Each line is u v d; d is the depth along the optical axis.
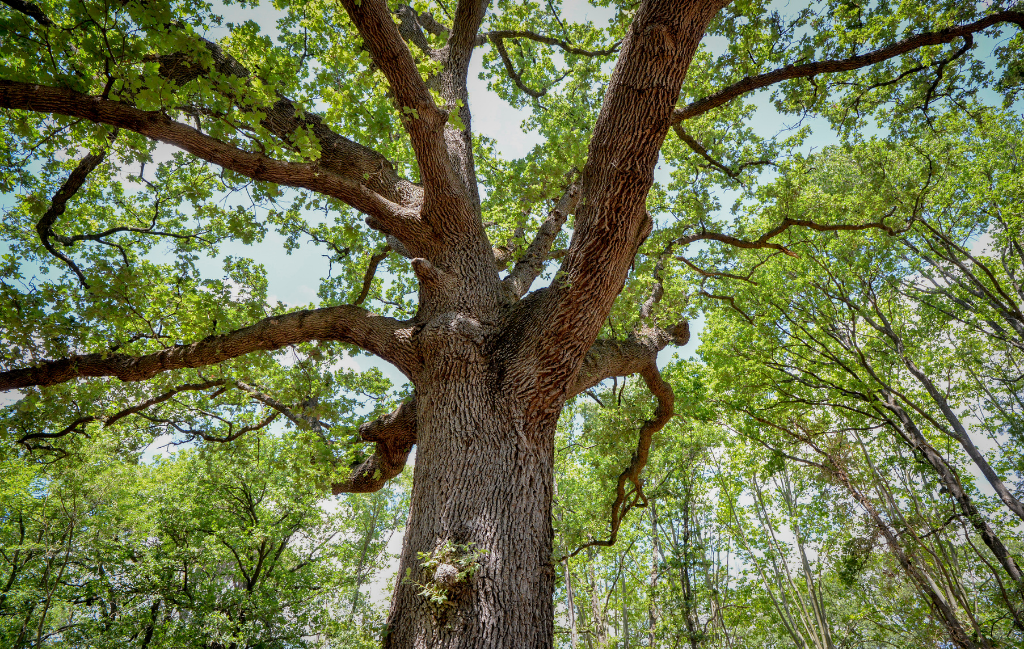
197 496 19.27
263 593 17.95
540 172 8.98
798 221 9.95
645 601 22.36
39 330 5.76
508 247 9.15
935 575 15.01
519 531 4.39
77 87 4.83
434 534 4.40
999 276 16.98
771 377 15.81
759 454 18.20
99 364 5.75
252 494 19.62
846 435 16.16
